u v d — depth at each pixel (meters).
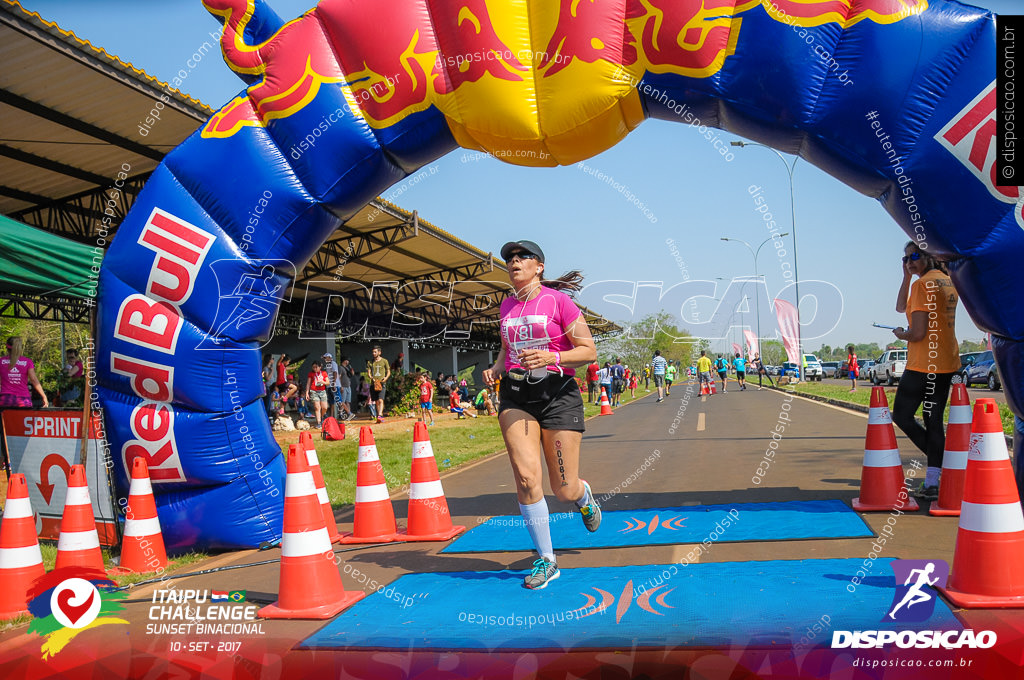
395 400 22.27
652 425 15.17
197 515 5.28
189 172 5.40
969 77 4.37
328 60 5.33
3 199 13.34
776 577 3.58
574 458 4.04
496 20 5.01
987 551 3.10
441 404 27.67
